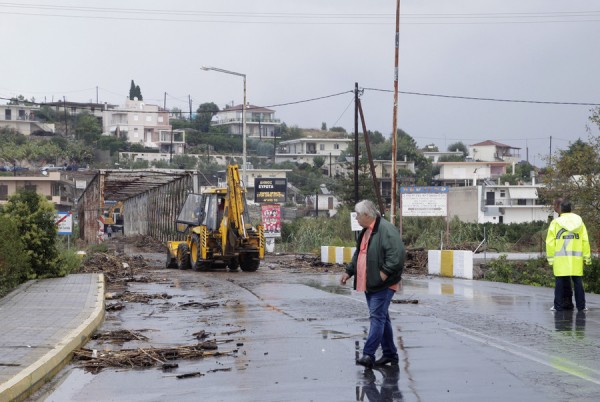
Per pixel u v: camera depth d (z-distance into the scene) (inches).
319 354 410.6
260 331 500.1
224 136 6446.9
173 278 1000.9
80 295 682.8
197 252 1156.5
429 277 1031.0
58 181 3575.3
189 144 6299.2
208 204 1155.9
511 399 296.7
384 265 367.6
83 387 350.3
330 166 5036.9
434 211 1240.2
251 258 1153.4
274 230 1937.7
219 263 1263.5
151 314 611.8
